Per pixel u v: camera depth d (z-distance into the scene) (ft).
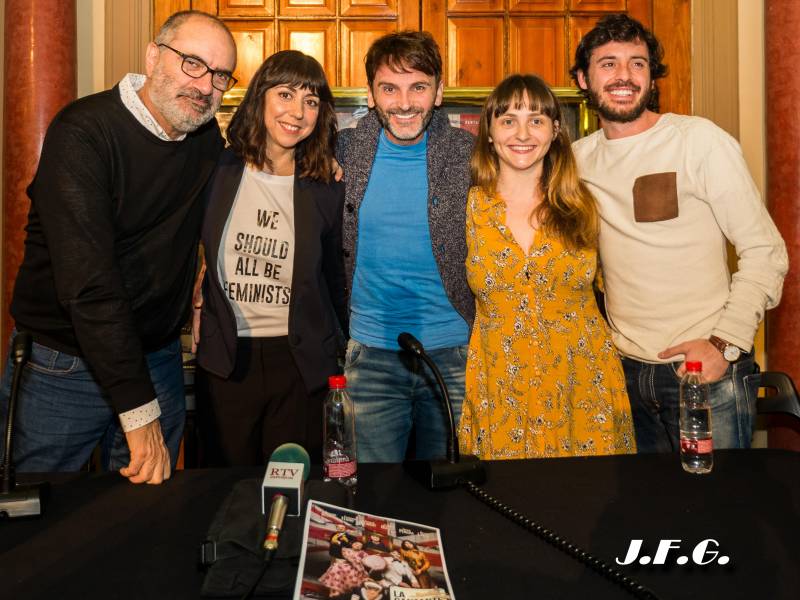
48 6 9.55
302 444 7.05
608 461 4.98
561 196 6.71
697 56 11.02
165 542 3.76
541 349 6.58
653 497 4.32
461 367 7.23
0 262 10.41
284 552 3.45
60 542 3.76
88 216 5.26
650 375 6.78
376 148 7.14
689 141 6.60
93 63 10.67
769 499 4.26
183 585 3.32
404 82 6.64
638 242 6.73
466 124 10.26
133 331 5.12
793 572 3.40
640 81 6.72
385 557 3.47
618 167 6.89
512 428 6.57
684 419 6.36
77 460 6.54
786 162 10.06
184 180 6.35
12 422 4.32
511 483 4.57
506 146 6.63
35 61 9.51
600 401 6.66
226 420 6.91
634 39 6.73
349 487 4.48
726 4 10.94
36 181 5.51
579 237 6.66
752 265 6.39
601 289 7.50
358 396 7.32
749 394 6.52
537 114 6.53
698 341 6.25
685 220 6.63
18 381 4.41
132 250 6.10
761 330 11.37
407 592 3.19
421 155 7.16
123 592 3.26
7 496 4.07
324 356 6.97
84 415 6.36
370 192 7.12
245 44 10.93
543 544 3.73
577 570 3.46
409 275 7.18
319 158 6.81
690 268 6.64
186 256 6.55
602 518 4.02
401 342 4.91
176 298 6.61
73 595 3.23
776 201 10.18
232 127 6.73
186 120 5.91
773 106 10.18
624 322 6.97
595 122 10.21
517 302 6.66
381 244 7.15
